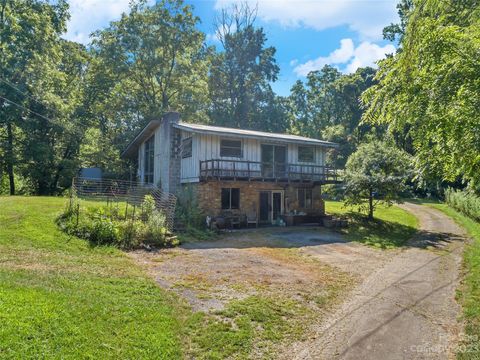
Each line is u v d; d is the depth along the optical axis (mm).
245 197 18922
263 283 8125
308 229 17672
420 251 12859
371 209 20391
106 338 4871
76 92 32000
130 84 34562
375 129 38344
